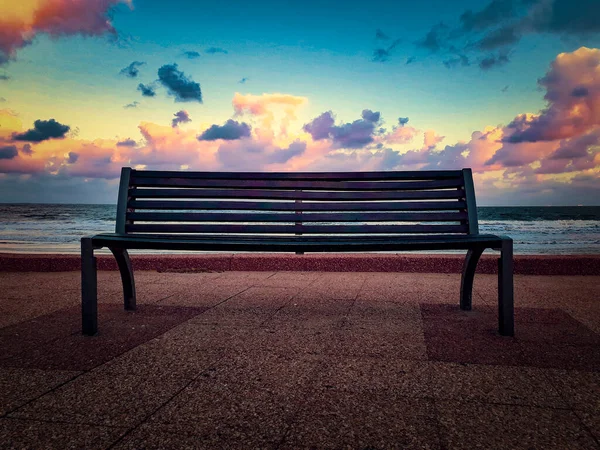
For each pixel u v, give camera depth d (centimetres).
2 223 3828
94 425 171
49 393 201
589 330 300
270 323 323
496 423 172
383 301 399
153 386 209
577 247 1717
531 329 303
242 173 346
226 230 336
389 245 275
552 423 171
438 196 334
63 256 613
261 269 607
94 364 238
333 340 281
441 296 422
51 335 293
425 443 157
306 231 336
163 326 314
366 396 197
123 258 348
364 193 338
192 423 172
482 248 287
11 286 485
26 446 154
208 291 452
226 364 238
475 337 285
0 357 250
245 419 176
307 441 158
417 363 238
